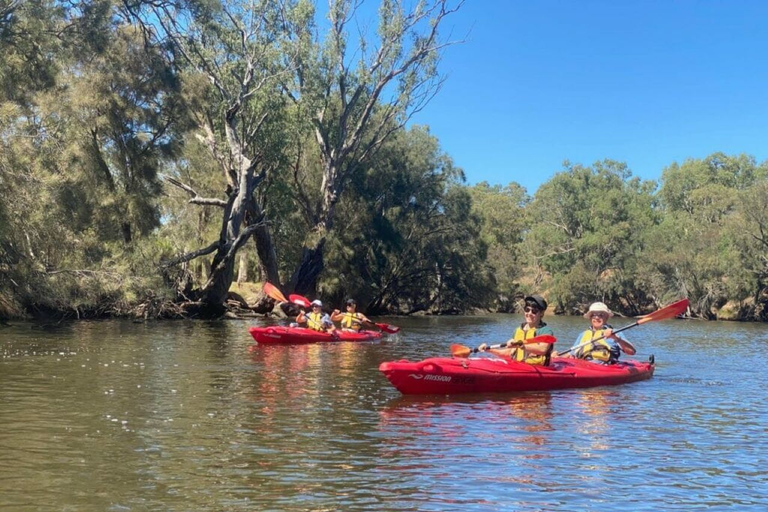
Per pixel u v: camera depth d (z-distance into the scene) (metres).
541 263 75.00
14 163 17.78
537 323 10.48
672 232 64.62
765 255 53.66
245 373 11.43
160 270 25.39
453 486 5.34
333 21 34.47
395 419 7.81
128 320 26.31
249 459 6.00
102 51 21.38
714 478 5.65
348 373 11.58
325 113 37.06
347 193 42.28
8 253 19.58
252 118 32.44
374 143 37.88
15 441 6.48
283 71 31.50
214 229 35.19
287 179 38.66
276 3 31.81
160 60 25.80
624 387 10.62
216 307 30.06
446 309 52.41
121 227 25.91
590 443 6.77
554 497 5.12
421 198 46.97
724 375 12.49
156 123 26.08
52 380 10.21
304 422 7.55
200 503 4.87
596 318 11.80
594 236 67.12
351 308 20.61
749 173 81.75
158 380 10.43
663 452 6.47
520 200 108.44
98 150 25.23
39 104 21.44
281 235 39.59
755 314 55.34
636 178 82.19
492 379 9.73
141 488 5.17
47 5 19.41
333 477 5.52
